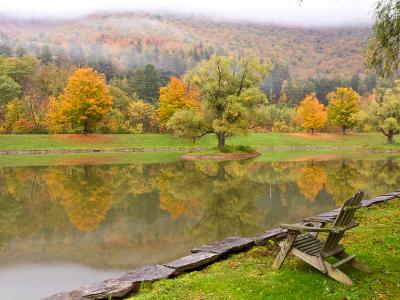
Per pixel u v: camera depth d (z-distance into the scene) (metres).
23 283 7.10
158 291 5.59
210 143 60.25
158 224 11.41
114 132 60.66
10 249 9.05
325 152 50.88
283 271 6.23
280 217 12.19
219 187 18.80
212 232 10.44
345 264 6.37
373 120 59.00
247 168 28.55
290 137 67.75
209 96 43.72
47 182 20.88
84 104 53.84
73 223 11.59
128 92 96.69
